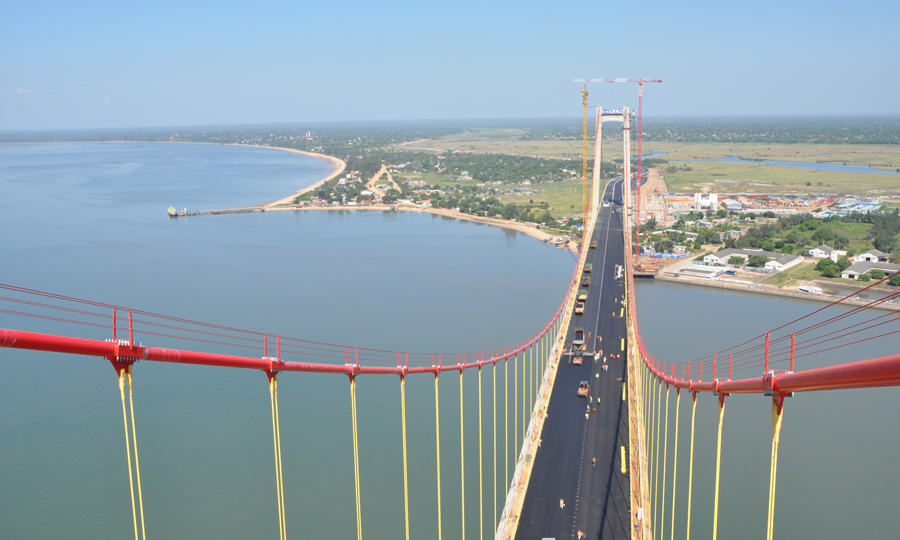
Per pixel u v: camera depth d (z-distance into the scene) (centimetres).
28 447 8312
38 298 15612
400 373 5397
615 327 12069
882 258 18262
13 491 7356
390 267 19800
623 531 6047
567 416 8500
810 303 15762
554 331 13262
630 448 7625
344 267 19775
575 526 6144
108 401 9681
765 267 18762
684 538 6375
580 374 9912
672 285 18088
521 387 10456
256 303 15450
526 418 9038
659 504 6819
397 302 15488
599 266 16800
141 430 8744
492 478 7544
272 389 3900
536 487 6856
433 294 16300
